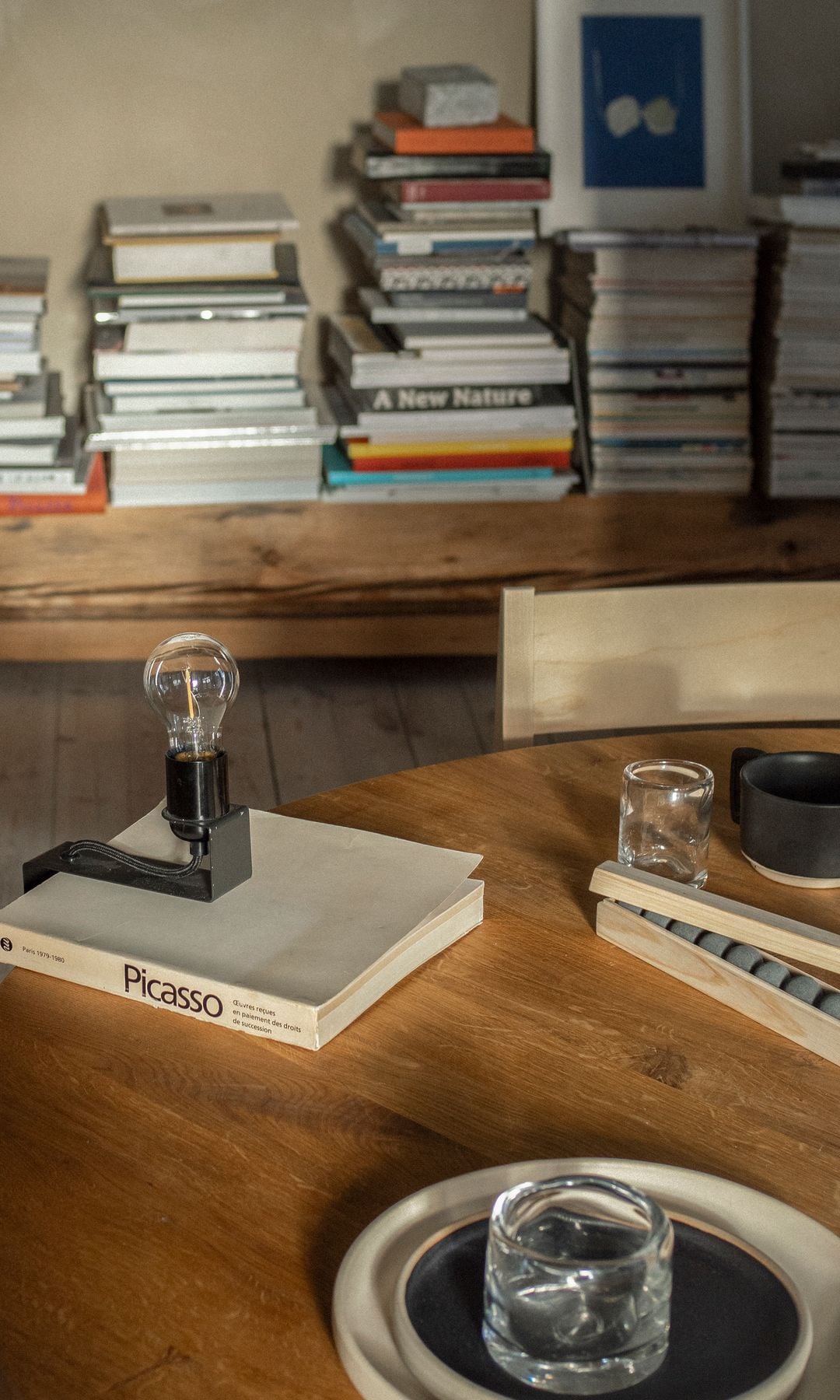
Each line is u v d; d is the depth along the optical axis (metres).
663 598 1.23
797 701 1.26
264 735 2.64
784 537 2.82
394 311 2.62
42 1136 0.66
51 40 2.75
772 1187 0.63
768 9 2.92
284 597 2.77
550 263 3.01
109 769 2.47
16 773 2.45
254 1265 0.58
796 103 2.99
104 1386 0.52
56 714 2.69
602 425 2.74
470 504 2.75
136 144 2.83
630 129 2.88
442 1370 0.50
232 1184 0.63
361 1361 0.52
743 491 2.79
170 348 2.55
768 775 0.94
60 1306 0.56
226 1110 0.68
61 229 2.87
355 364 2.61
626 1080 0.71
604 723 1.24
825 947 0.78
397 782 1.07
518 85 2.89
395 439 2.66
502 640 1.21
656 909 0.83
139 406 2.57
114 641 2.79
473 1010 0.77
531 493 2.74
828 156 2.58
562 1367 0.50
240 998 0.74
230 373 2.58
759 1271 0.55
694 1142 0.66
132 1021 0.76
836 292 2.63
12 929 0.80
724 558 2.83
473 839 0.98
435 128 2.54
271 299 2.54
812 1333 0.53
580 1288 0.50
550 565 2.80
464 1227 0.58
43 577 2.70
